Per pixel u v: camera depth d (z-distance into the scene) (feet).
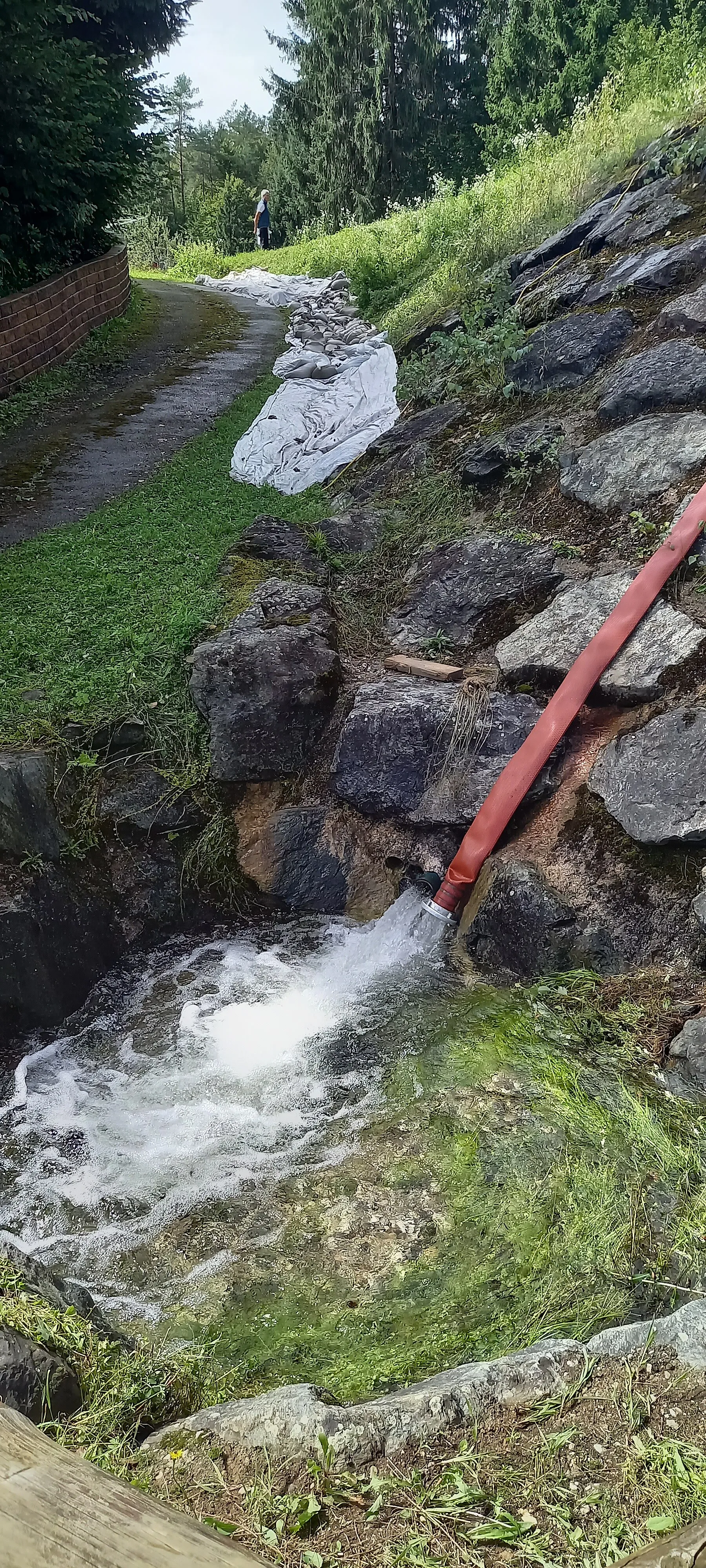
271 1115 15.38
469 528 25.71
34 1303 10.16
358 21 106.01
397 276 56.39
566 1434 8.07
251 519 28.68
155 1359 10.82
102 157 56.08
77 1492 4.50
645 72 45.37
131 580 24.64
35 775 18.40
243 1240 13.26
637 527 22.09
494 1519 7.46
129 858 19.56
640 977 15.56
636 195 34.63
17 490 32.22
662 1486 7.57
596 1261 11.35
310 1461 8.07
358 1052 16.42
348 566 25.82
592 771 18.08
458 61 107.86
